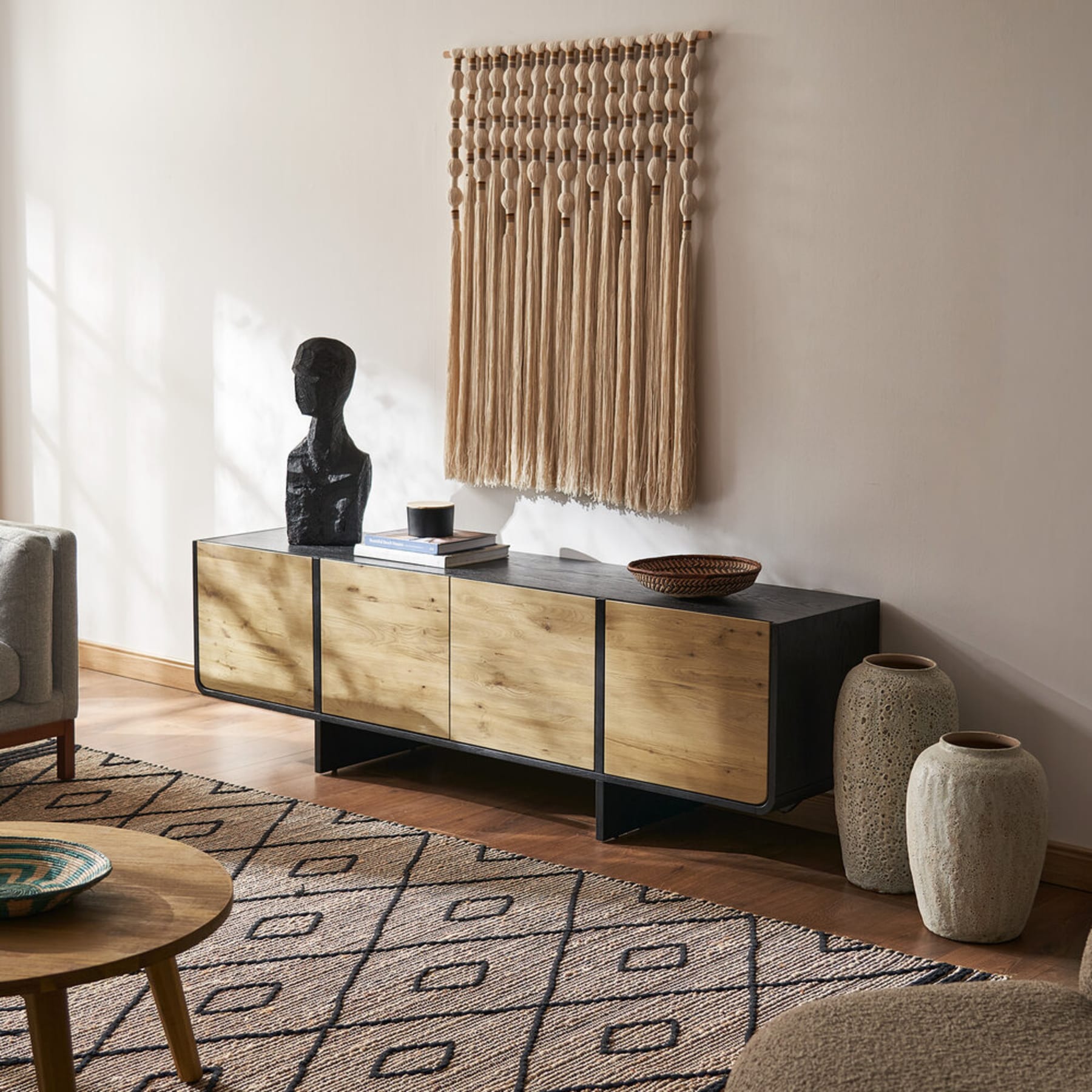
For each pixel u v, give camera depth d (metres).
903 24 3.41
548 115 4.02
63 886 2.21
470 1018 2.65
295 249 4.70
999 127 3.29
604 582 3.77
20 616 3.96
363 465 4.29
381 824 3.73
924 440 3.48
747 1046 1.79
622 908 3.19
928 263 3.43
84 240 5.29
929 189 3.41
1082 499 3.26
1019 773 2.99
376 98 4.45
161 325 5.09
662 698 3.47
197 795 3.94
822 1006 1.82
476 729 3.85
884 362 3.52
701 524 3.89
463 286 4.22
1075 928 3.13
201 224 4.94
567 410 4.04
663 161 3.81
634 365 3.89
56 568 4.04
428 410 4.45
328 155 4.59
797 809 3.79
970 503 3.43
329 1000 2.72
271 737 4.56
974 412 3.40
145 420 5.19
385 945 2.97
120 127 5.11
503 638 3.75
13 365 5.60
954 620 3.48
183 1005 2.39
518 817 3.84
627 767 3.56
